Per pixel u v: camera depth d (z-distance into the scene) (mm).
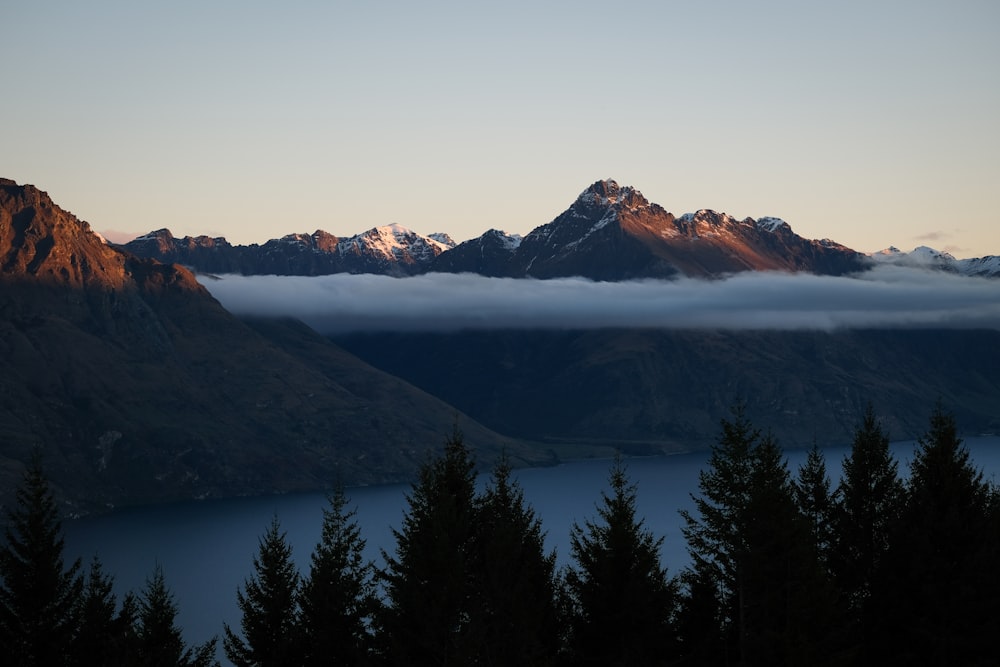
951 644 71875
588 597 77250
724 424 77562
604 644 76438
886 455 81812
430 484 79188
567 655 78062
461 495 80312
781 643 71250
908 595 74562
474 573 76562
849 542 81000
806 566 72062
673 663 76938
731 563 76812
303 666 81312
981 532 75062
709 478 77500
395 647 72562
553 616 78750
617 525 77750
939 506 77000
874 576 77188
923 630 72250
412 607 73688
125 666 79938
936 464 78562
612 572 76562
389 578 76500
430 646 72062
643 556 78375
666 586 80375
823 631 71500
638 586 76000
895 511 79875
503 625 73375
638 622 76188
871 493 81688
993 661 69875
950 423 79188
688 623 81062
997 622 71500
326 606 81875
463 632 72062
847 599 79188
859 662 75312
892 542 76250
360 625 81688
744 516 75000
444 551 72812
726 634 78188
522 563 79562
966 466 78750
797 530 75188
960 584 72562
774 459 77625
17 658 81500
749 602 74812
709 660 78438
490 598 74000
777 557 74625
